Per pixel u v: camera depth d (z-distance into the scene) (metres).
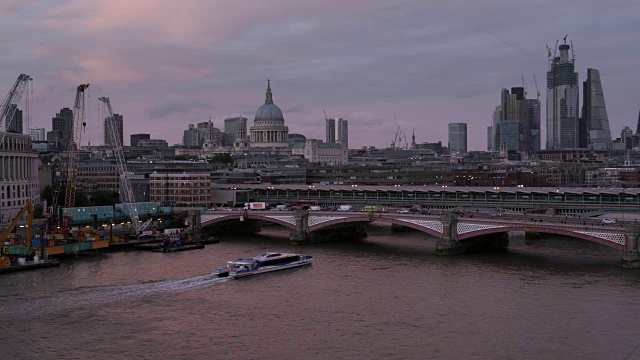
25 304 160.88
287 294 172.12
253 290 176.62
